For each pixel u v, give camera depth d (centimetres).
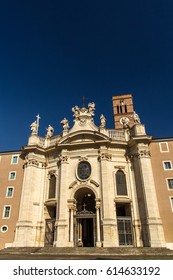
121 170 3331
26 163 3544
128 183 3241
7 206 3334
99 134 3412
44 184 3506
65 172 3309
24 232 2994
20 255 2353
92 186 3164
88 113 3816
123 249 2480
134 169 3306
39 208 3316
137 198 3100
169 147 3272
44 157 3697
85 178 3256
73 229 3016
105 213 2895
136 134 3434
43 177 3559
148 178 3028
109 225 2812
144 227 2861
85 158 3372
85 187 3189
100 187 3134
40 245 3069
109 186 3147
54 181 3456
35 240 3086
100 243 2775
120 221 2973
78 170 3341
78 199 3453
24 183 3378
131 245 2836
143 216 2931
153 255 2238
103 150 3334
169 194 2964
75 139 3525
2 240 3108
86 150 3425
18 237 2969
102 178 3142
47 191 3425
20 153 3728
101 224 2888
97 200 3053
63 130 3681
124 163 3388
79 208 3478
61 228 2914
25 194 3259
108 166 3291
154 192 2992
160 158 3225
